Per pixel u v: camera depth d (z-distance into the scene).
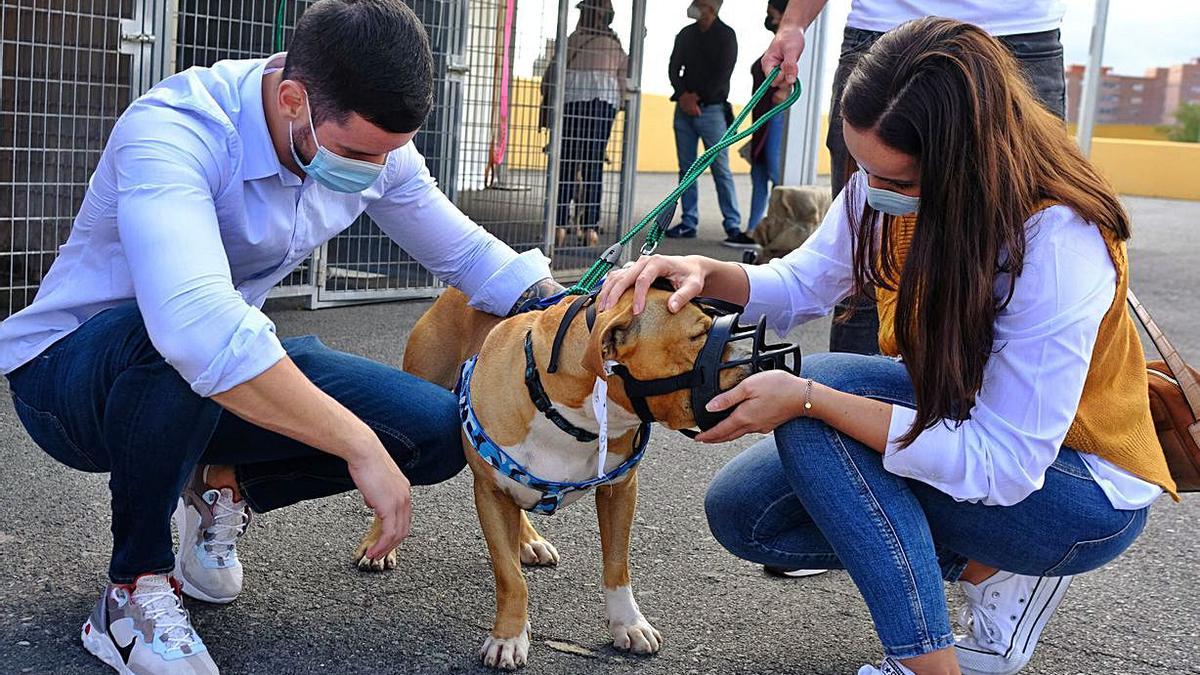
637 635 2.40
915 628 1.96
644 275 2.14
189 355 1.93
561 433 2.22
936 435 1.95
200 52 5.66
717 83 9.09
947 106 1.82
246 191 2.17
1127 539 2.10
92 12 4.89
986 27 2.94
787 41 2.79
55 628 2.33
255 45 5.78
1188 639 2.59
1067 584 2.28
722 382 2.03
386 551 2.10
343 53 1.96
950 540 2.15
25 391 2.26
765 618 2.61
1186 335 6.33
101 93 5.05
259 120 2.13
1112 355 2.03
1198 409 2.14
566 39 6.71
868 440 2.00
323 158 2.08
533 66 6.69
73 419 2.18
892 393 2.18
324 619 2.47
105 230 2.18
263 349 1.96
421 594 2.64
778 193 8.11
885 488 2.01
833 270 2.49
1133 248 10.70
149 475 2.10
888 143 1.88
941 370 1.89
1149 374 2.24
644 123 19.77
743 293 2.44
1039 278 1.90
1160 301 7.46
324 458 2.41
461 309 3.05
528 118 6.77
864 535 1.98
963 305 1.87
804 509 2.28
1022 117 1.90
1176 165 20.62
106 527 2.90
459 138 6.29
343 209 2.42
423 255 2.71
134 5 4.98
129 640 2.13
